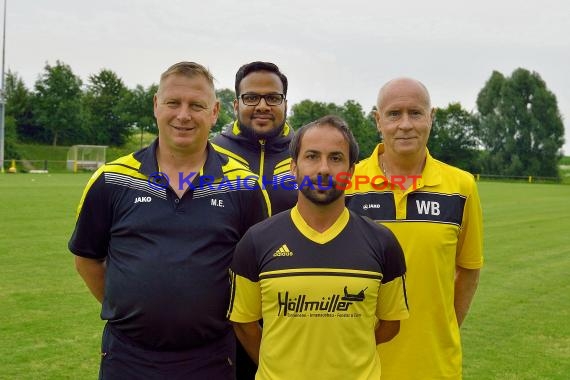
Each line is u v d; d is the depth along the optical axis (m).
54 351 6.09
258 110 4.70
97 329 6.80
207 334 3.53
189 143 3.62
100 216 3.67
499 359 6.27
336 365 3.04
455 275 4.09
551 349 6.61
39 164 56.62
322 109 65.12
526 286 9.76
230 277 3.39
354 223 3.23
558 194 36.25
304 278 3.06
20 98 69.38
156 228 3.51
